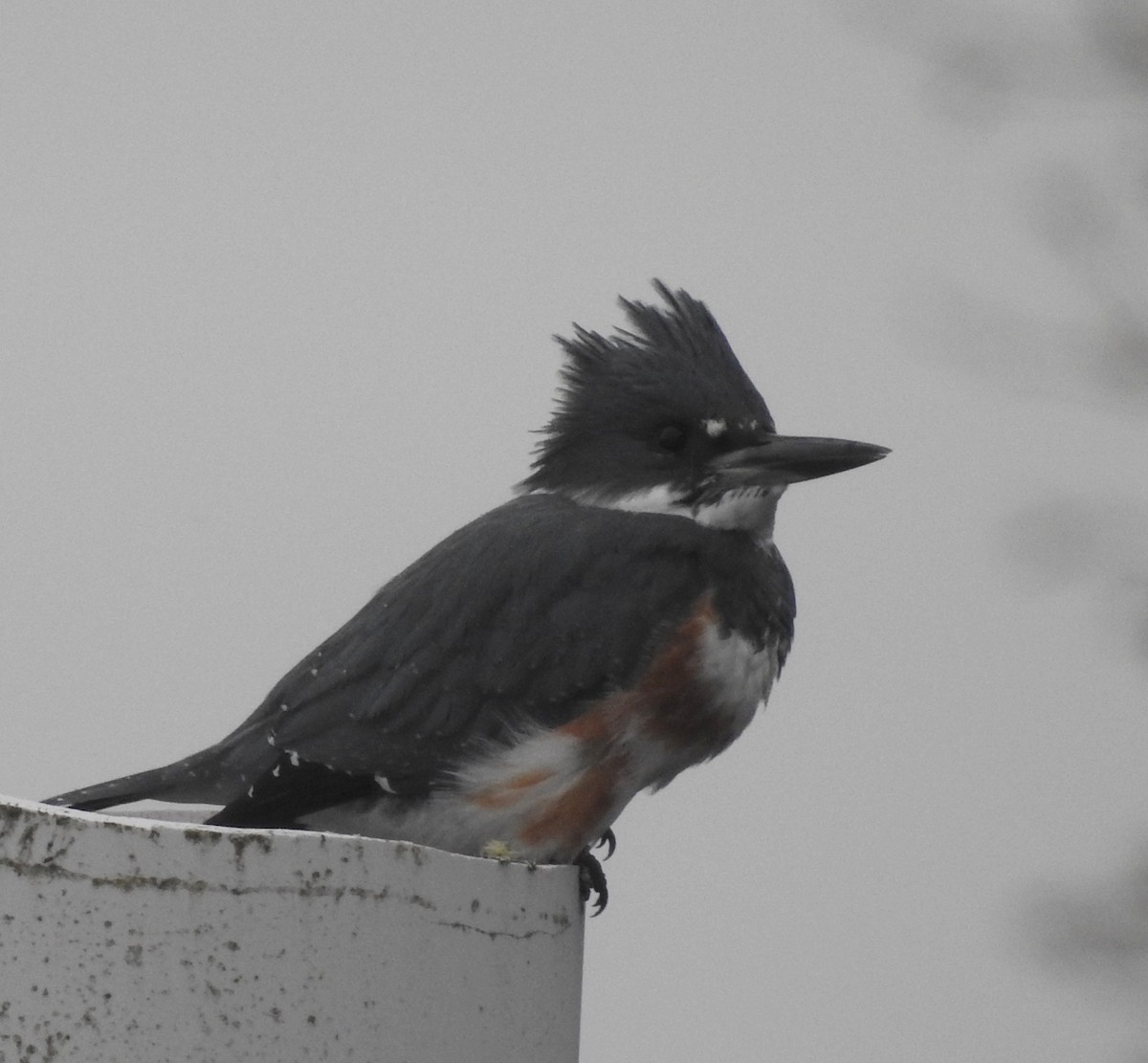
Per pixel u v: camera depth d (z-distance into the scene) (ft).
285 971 13.98
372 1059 14.44
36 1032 13.23
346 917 14.35
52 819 13.39
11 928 13.28
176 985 13.56
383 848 14.67
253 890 13.89
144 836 13.58
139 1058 13.39
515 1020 16.30
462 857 15.66
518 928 16.44
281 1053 13.91
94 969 13.38
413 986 14.89
